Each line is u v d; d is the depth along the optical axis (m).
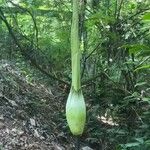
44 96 4.40
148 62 3.65
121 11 3.89
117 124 3.96
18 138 3.24
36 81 4.59
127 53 3.86
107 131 3.76
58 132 3.73
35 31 4.55
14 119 3.49
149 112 3.39
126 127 3.85
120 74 3.90
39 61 4.50
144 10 3.69
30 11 4.26
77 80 1.14
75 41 1.14
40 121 3.75
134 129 3.76
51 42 4.55
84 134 3.88
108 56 3.98
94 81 4.09
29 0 4.09
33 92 4.33
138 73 3.79
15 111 3.63
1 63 4.53
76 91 1.13
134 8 3.84
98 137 3.82
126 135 3.63
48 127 3.71
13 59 4.75
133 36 3.79
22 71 4.59
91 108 3.97
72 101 1.12
